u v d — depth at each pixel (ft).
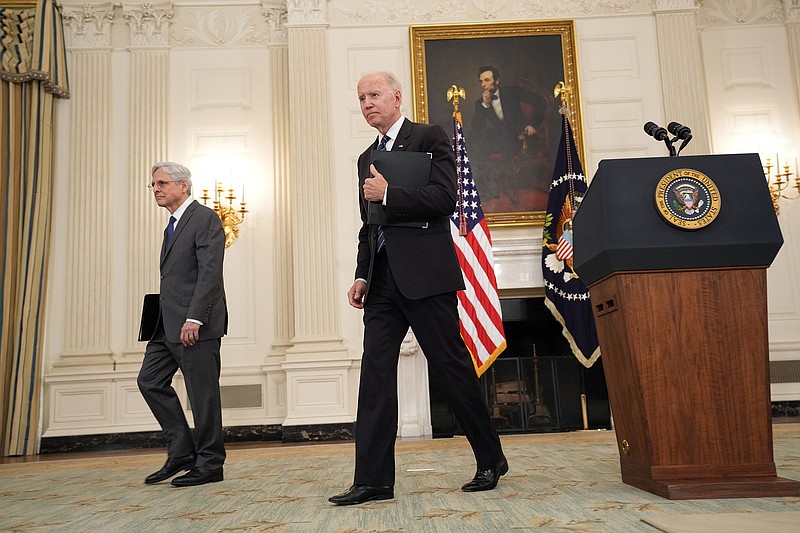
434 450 13.26
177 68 20.68
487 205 19.52
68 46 20.44
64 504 8.01
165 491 8.71
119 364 18.97
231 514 6.71
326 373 18.39
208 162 20.24
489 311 17.13
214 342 9.59
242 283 19.77
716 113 20.67
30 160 19.27
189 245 9.78
